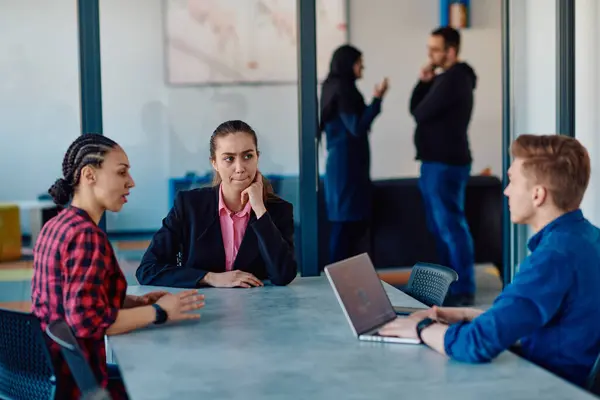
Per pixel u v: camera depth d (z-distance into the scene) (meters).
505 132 6.28
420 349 2.35
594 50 5.73
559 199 2.33
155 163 7.79
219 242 3.56
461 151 6.37
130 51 7.57
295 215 6.31
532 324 2.20
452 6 6.46
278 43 8.04
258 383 2.06
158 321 2.69
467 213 6.33
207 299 3.16
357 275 2.56
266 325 2.71
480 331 2.18
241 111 7.92
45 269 2.60
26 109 8.60
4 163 8.67
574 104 5.80
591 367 2.32
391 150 6.48
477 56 6.40
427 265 3.37
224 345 2.45
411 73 6.72
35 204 8.40
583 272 2.28
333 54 6.89
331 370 2.16
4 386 2.69
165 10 7.68
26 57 8.44
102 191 2.69
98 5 4.94
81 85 4.96
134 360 2.30
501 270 6.31
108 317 2.55
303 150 5.27
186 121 7.88
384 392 1.96
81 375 2.18
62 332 2.26
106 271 2.62
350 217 6.28
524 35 6.12
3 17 8.31
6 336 2.59
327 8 6.93
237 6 7.91
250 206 3.55
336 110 6.52
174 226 3.59
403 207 6.38
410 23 6.74
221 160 3.49
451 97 6.39
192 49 7.86
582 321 2.30
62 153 8.73
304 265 5.33
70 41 8.50
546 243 2.31
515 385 2.00
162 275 3.46
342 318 2.79
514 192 2.39
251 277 3.43
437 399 1.90
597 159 5.74
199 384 2.06
